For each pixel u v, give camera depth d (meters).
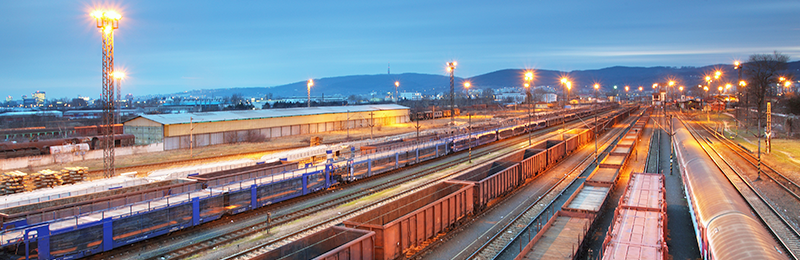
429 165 52.38
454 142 63.03
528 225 27.09
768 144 57.91
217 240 24.52
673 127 97.56
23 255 19.11
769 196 35.88
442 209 24.41
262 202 30.33
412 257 21.75
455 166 51.72
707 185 25.56
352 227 20.58
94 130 75.69
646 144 74.88
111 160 43.47
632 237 20.33
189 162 54.69
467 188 27.69
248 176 33.59
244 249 23.22
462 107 197.38
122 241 22.20
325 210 31.08
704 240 20.33
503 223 27.98
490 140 76.44
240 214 29.52
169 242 24.16
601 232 26.31
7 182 36.44
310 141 72.69
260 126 83.44
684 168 37.62
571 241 22.41
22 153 55.66
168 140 68.81
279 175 33.81
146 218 23.30
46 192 27.17
